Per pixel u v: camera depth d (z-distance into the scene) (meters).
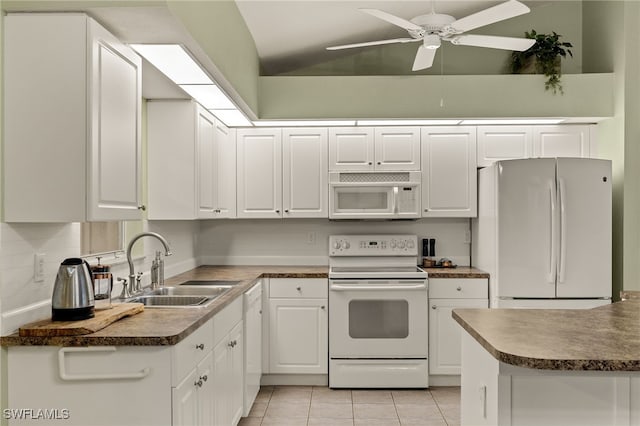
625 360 1.64
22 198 2.02
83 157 2.01
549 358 1.66
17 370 2.01
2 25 2.01
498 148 4.52
